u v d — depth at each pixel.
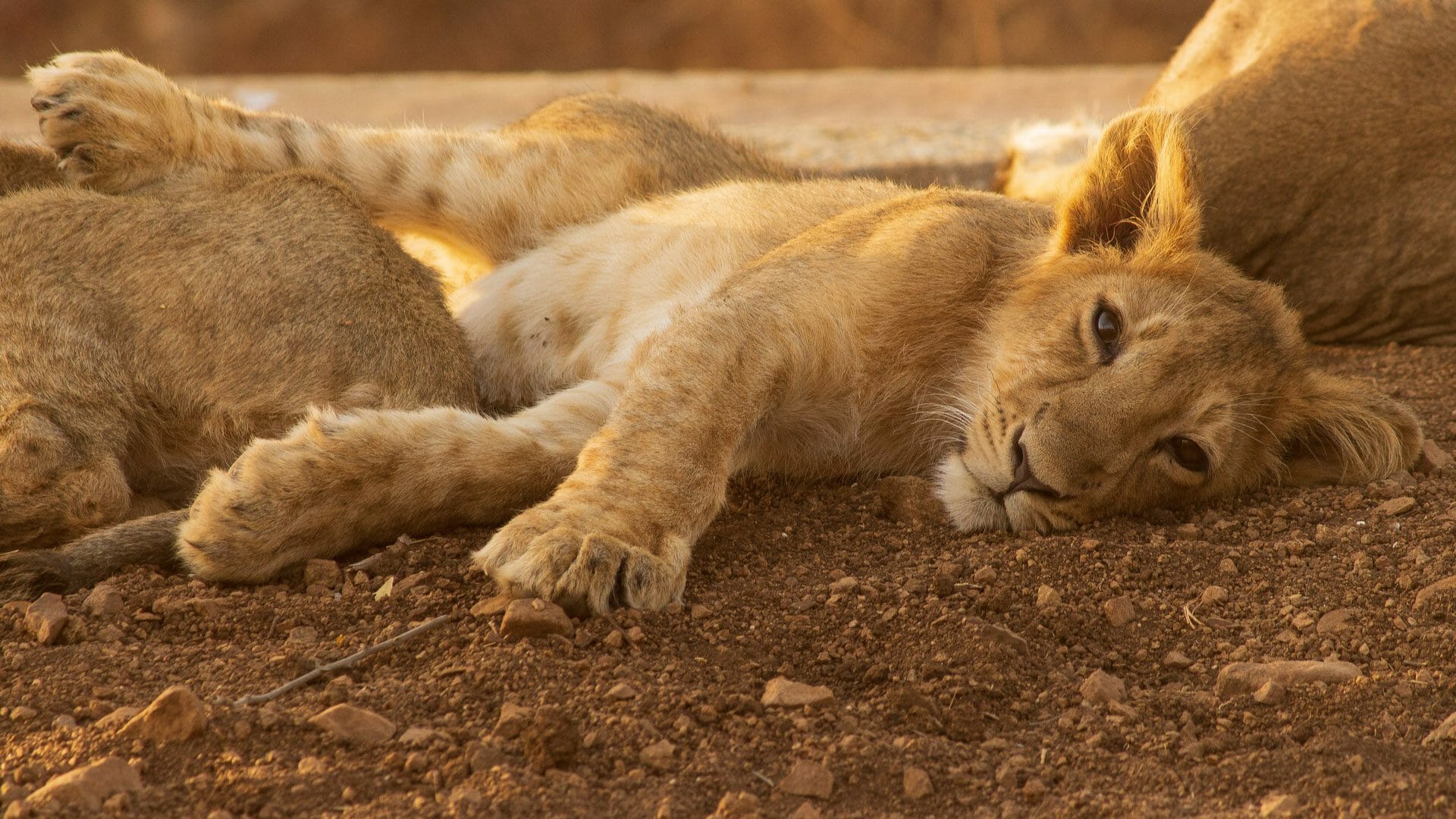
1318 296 11.86
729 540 7.80
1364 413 8.59
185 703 5.51
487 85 21.91
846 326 8.36
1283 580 7.23
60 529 7.36
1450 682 6.18
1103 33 38.06
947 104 21.45
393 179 10.33
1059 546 7.49
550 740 5.46
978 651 6.42
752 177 11.13
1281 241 11.76
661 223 9.80
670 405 7.50
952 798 5.50
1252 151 11.52
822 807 5.40
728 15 38.38
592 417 8.28
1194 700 6.18
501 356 10.06
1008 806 5.41
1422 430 8.94
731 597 7.03
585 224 10.34
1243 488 8.66
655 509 7.11
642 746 5.63
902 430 8.81
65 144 8.86
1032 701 6.22
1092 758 5.76
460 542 7.50
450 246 10.73
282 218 8.24
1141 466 7.98
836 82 22.84
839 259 8.48
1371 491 8.27
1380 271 11.62
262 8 36.06
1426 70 11.32
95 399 7.57
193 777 5.30
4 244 7.68
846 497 8.66
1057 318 8.22
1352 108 11.39
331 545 7.30
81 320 7.64
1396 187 11.41
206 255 7.94
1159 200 8.60
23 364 7.46
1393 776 5.47
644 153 10.66
